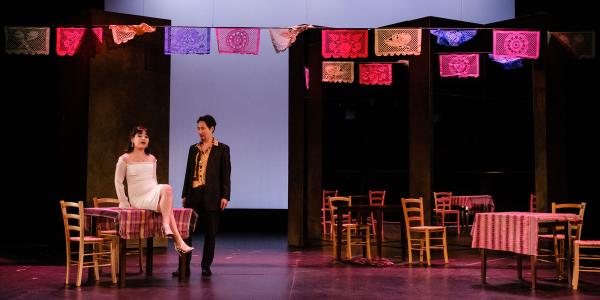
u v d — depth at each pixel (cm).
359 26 1196
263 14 1198
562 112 867
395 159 1120
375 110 1139
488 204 1062
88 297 512
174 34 683
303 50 965
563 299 511
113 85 858
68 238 583
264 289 550
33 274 644
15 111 1027
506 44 726
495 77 1109
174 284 576
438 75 1065
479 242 593
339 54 719
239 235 1106
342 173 1136
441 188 1092
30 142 1032
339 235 753
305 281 596
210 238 631
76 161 857
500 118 1142
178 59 1185
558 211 858
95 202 684
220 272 655
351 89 1138
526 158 1145
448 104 1091
